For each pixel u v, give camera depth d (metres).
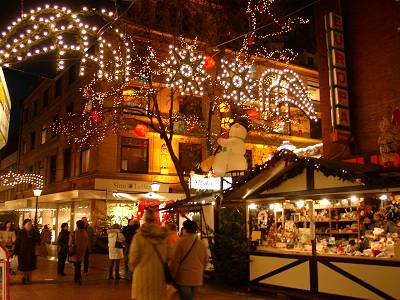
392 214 10.70
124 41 14.58
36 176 34.16
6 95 7.96
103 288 12.40
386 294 8.84
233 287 12.26
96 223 23.97
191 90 19.33
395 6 13.77
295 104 21.84
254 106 21.69
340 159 14.47
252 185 11.64
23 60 7.62
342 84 14.61
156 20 22.41
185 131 26.02
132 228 13.98
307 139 30.02
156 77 21.66
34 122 37.91
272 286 11.10
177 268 7.04
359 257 9.43
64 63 8.20
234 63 19.56
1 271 7.60
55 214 30.88
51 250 25.27
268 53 24.41
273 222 12.70
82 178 26.39
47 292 11.61
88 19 7.45
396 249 8.89
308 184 10.64
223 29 20.50
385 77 13.81
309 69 30.11
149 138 25.88
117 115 21.47
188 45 19.61
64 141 29.88
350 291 9.45
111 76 17.20
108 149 24.91
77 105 27.88
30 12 6.93
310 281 10.25
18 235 13.38
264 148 26.95
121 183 24.78
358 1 14.95
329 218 11.89
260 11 21.00
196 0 21.84
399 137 11.51
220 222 12.85
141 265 6.61
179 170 16.91
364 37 14.61
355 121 14.54
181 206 14.05
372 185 9.24
